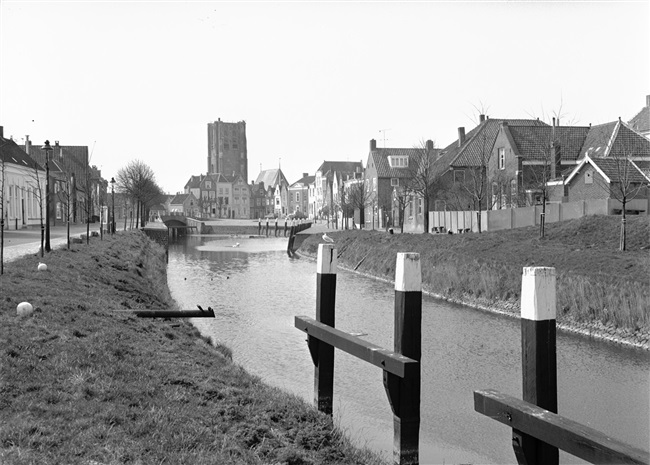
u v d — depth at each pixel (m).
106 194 103.81
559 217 36.47
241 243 85.31
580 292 21.95
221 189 173.00
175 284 35.84
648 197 34.72
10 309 11.80
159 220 114.38
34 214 58.12
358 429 11.66
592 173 38.94
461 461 10.84
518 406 5.62
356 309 26.77
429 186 51.91
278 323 23.39
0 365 8.06
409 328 7.71
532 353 5.69
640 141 43.97
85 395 7.73
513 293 25.89
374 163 75.38
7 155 51.22
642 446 11.16
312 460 7.50
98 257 26.11
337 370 16.34
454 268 30.55
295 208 170.12
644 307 19.47
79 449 6.07
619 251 25.91
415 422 7.70
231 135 193.38
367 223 78.75
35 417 6.80
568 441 5.03
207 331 21.64
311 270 45.69
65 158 77.75
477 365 17.14
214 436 7.17
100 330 11.28
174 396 8.38
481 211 43.06
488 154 54.06
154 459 6.09
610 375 16.03
